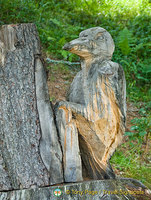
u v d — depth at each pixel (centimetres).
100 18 812
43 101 278
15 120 270
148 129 529
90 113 285
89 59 298
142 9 874
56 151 277
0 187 262
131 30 774
